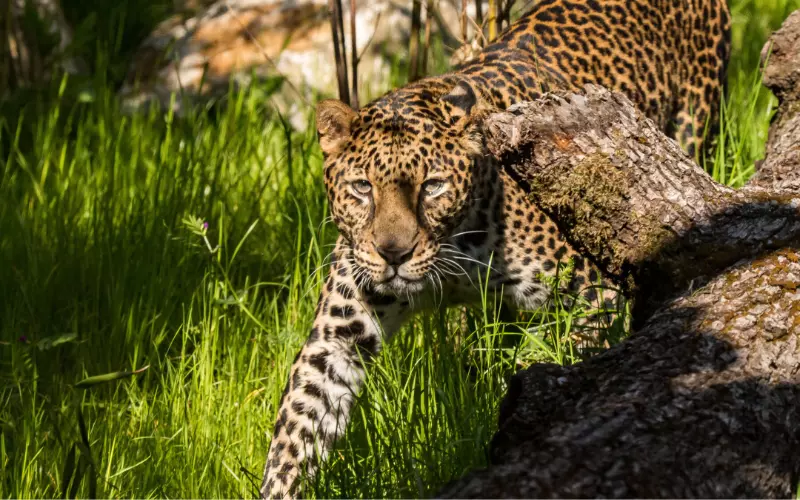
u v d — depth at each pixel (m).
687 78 10.25
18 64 14.07
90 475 6.27
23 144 13.05
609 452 4.73
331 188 8.02
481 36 10.64
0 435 7.77
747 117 10.87
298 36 14.74
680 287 6.45
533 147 6.80
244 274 10.33
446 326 8.52
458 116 8.02
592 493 4.51
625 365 5.44
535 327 7.84
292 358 8.70
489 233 8.19
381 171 7.66
